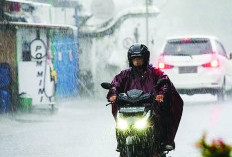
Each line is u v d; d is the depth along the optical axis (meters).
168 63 33.84
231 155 5.93
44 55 35.00
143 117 11.47
